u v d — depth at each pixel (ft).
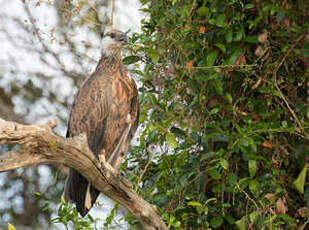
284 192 28.50
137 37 33.63
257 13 29.91
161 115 31.24
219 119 29.91
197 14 31.09
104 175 25.38
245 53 30.30
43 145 21.44
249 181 27.58
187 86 30.81
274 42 29.45
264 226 27.14
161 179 31.35
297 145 29.04
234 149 27.66
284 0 29.01
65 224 30.30
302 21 29.68
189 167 30.63
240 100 29.68
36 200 54.13
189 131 31.24
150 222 27.94
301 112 28.94
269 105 29.78
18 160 21.35
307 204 28.66
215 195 29.45
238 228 28.91
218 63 30.48
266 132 29.30
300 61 30.07
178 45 30.01
